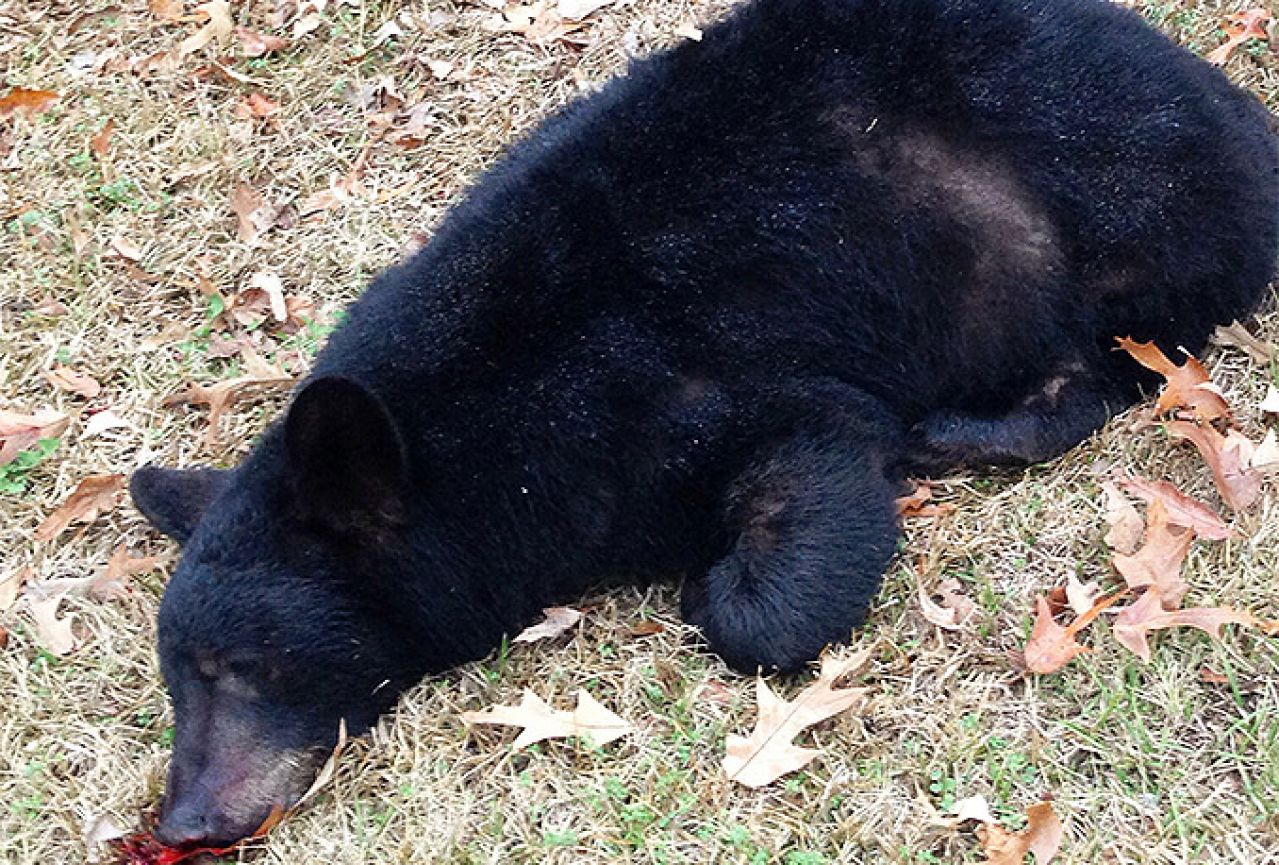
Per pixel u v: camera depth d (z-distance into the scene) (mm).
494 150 3014
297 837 2365
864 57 2580
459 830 2332
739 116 2559
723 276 2514
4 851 2387
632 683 2436
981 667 2404
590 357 2477
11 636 2557
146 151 3072
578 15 3143
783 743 2340
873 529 2479
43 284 2922
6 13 3271
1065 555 2482
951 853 2271
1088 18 2617
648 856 2295
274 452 2447
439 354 2461
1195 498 2500
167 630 2398
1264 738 2305
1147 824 2271
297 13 3207
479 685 2467
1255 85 2910
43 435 2742
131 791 2420
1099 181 2562
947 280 2580
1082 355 2611
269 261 2932
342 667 2414
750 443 2498
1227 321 2627
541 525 2479
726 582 2473
